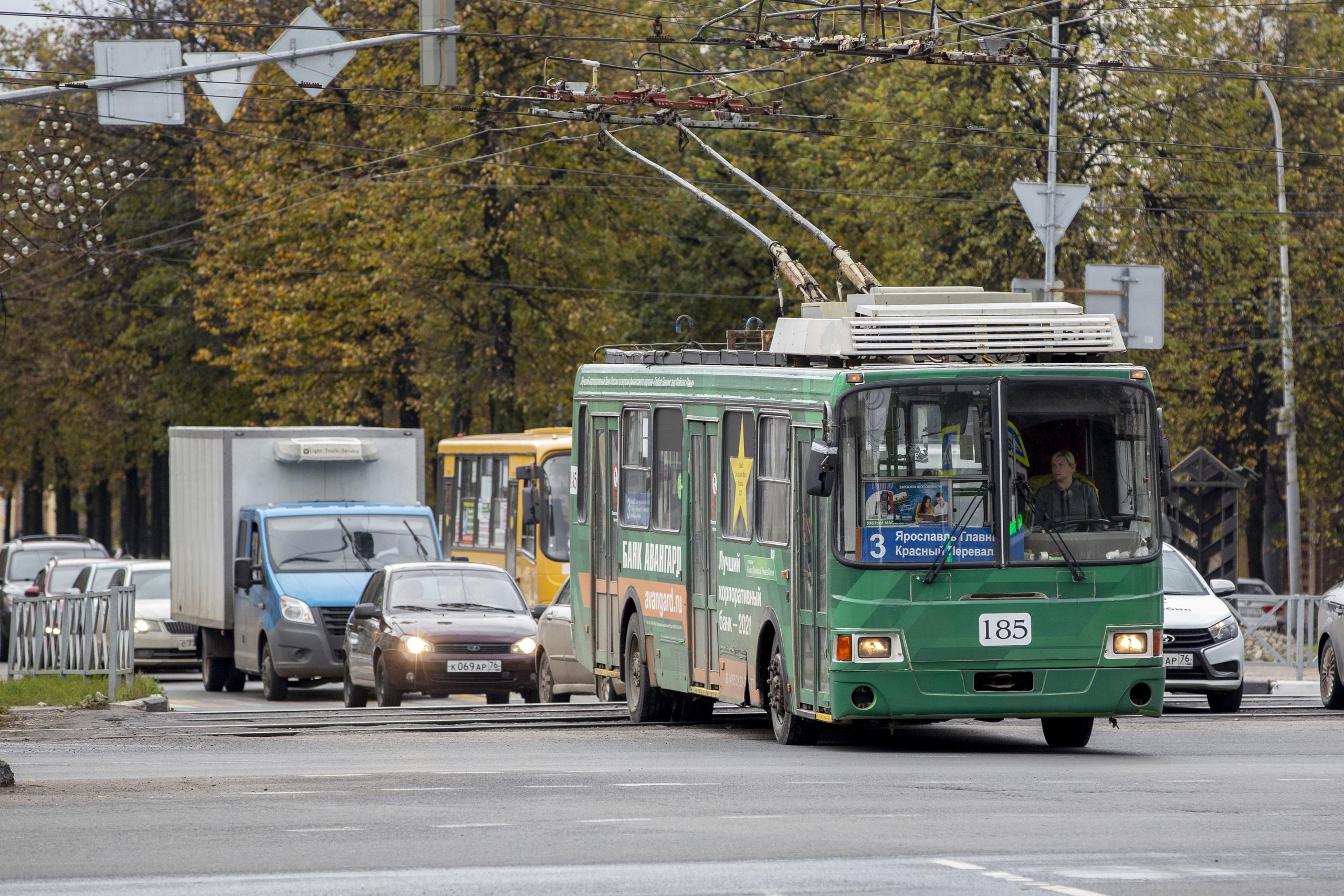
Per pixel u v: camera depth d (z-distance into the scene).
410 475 119.88
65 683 95.94
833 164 197.88
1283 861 36.28
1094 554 63.16
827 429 62.91
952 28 109.50
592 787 50.62
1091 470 63.59
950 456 63.00
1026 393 63.34
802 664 65.62
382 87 180.75
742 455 71.12
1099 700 62.94
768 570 68.38
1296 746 67.75
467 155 177.50
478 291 182.88
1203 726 77.44
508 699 102.62
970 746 67.94
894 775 54.31
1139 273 116.56
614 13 122.00
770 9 176.00
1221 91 185.25
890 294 67.81
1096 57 175.88
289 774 55.25
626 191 186.75
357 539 111.56
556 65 177.50
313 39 81.12
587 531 87.25
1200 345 191.62
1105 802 46.75
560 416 193.88
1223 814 44.00
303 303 184.75
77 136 78.00
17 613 107.38
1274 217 186.12
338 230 186.88
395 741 70.12
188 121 197.62
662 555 78.50
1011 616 62.66
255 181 188.38
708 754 63.47
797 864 35.62
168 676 142.88
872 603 62.38
